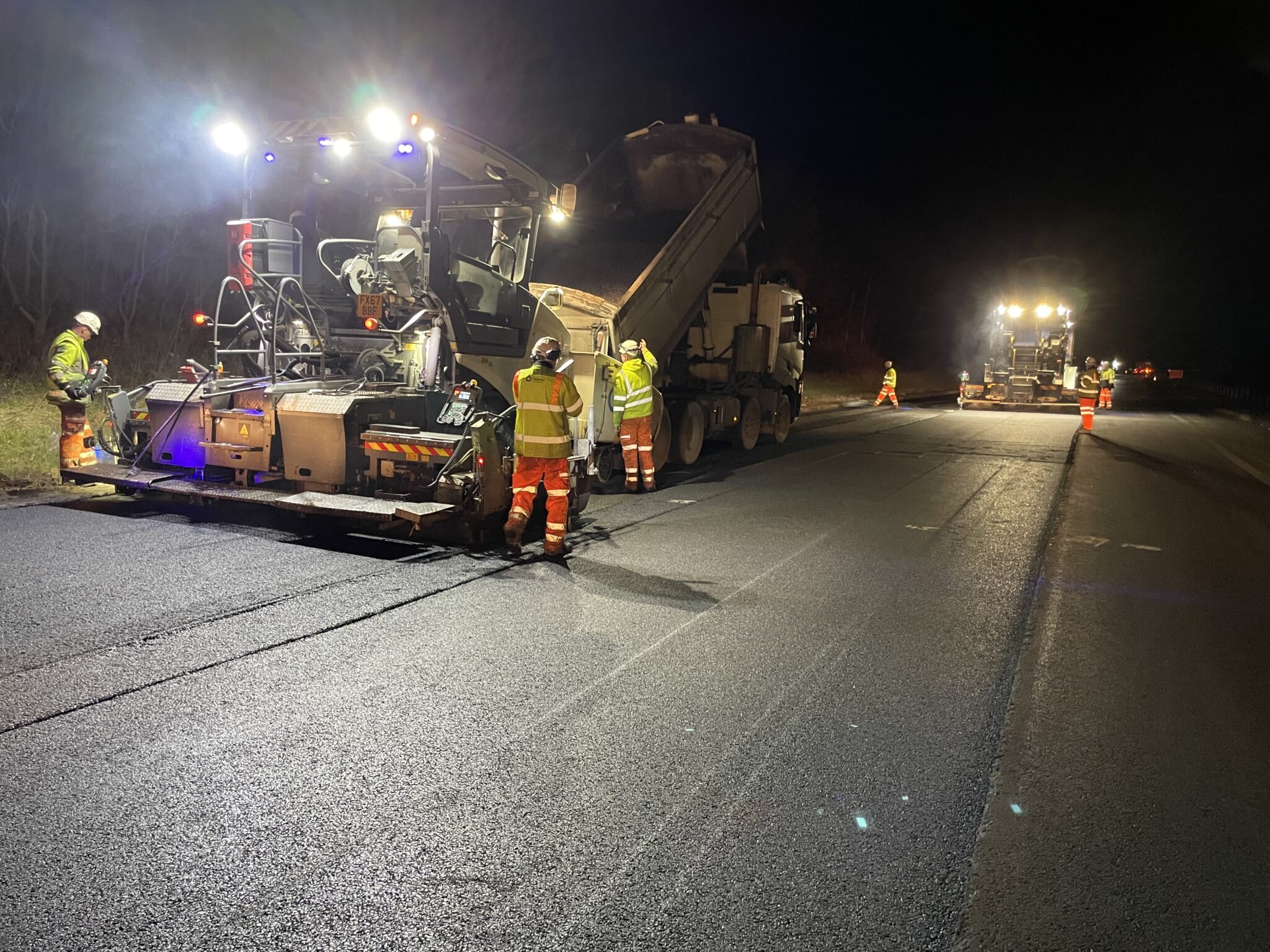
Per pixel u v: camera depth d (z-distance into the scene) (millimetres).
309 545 7586
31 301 16328
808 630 5875
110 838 3279
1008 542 8695
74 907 2887
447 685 4766
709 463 14289
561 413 7539
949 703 4738
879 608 6398
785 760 4043
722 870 3195
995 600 6672
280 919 2859
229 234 8602
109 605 5812
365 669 4949
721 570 7352
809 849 3344
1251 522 10047
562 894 3029
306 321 8602
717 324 15461
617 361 11109
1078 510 10547
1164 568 7770
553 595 6477
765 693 4809
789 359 17641
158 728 4148
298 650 5180
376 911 2912
